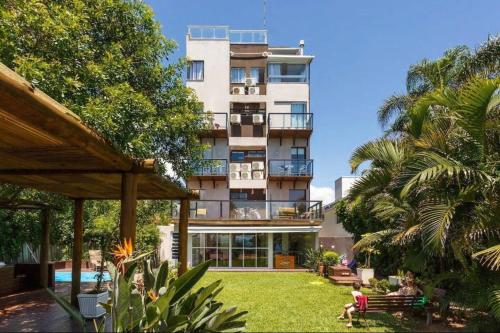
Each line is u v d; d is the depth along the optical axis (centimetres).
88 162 698
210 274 2156
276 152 3231
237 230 2464
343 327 953
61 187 1017
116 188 1034
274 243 2578
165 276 648
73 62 923
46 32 836
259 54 3353
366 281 1730
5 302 1080
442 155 926
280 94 3281
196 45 3297
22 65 730
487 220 816
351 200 1170
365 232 2061
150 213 2131
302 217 2598
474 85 827
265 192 3194
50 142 564
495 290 827
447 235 852
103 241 2103
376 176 1096
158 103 1295
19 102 401
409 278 1113
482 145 880
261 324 965
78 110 848
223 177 3034
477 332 865
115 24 1166
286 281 1839
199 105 1402
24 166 751
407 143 1163
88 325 820
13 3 809
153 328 549
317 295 1425
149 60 1243
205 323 601
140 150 1001
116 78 1066
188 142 1371
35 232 1925
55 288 1375
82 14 1016
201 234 2520
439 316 1066
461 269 989
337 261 2081
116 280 554
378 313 1118
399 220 1190
